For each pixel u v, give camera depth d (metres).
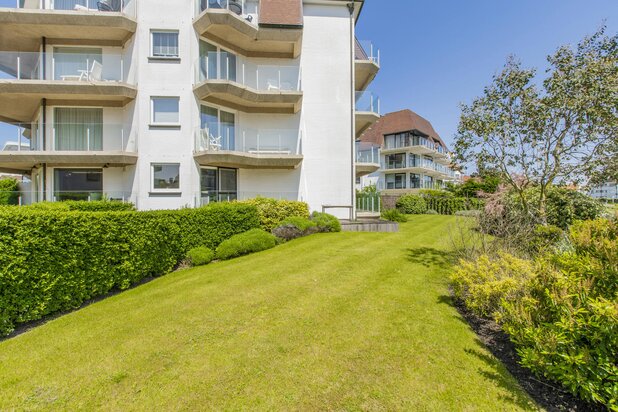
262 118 15.47
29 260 4.80
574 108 6.04
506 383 3.07
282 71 14.92
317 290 5.80
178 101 13.22
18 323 4.82
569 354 2.71
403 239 11.07
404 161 38.12
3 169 15.48
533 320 3.30
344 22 15.66
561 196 9.27
